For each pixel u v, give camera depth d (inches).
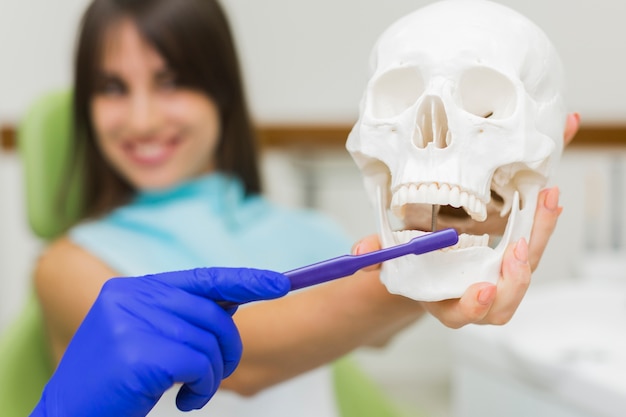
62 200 34.8
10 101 53.7
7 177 53.9
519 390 31.6
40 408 15.2
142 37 29.6
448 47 15.2
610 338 35.7
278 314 21.1
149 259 29.6
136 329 14.3
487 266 14.8
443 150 14.6
